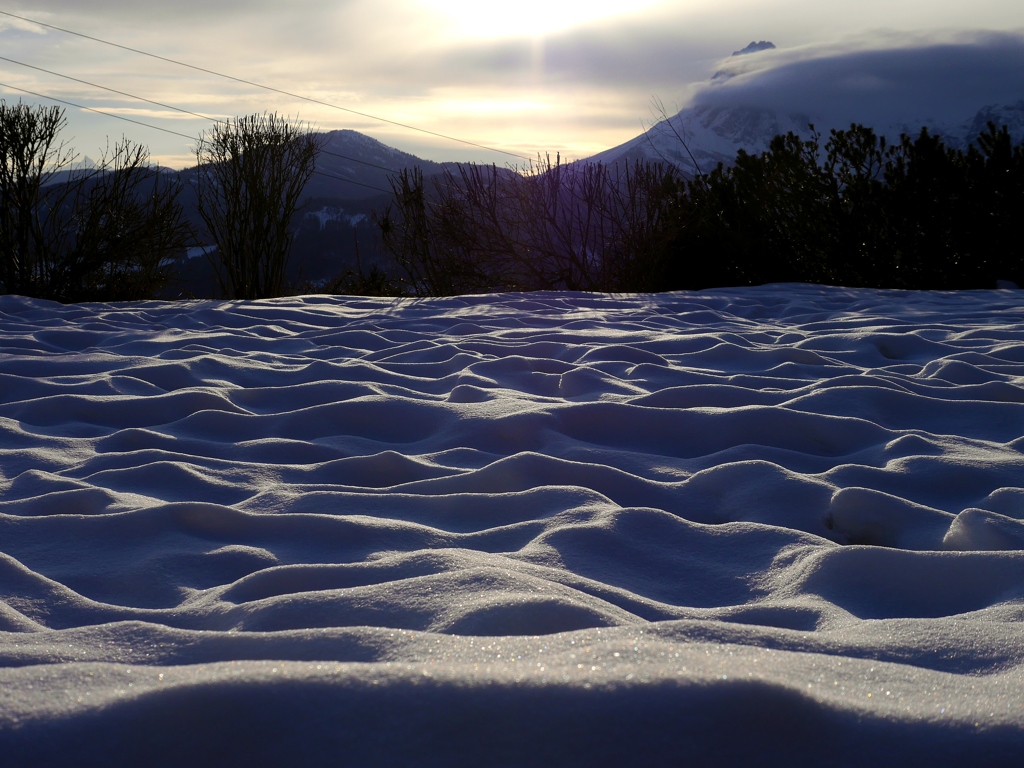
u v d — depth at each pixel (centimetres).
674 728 70
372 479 213
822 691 77
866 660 87
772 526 164
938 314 527
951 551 142
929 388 298
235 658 92
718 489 199
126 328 465
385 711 71
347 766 68
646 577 146
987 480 200
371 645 89
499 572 124
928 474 202
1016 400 287
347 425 265
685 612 122
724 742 70
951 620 105
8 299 542
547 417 255
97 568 149
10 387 306
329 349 401
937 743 70
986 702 76
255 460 230
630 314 536
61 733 68
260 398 300
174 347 399
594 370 328
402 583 121
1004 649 96
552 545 152
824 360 361
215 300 605
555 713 71
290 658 89
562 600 110
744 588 142
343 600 117
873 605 132
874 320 481
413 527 165
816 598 131
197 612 124
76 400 280
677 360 374
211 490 199
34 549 156
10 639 101
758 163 885
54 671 78
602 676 74
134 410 278
